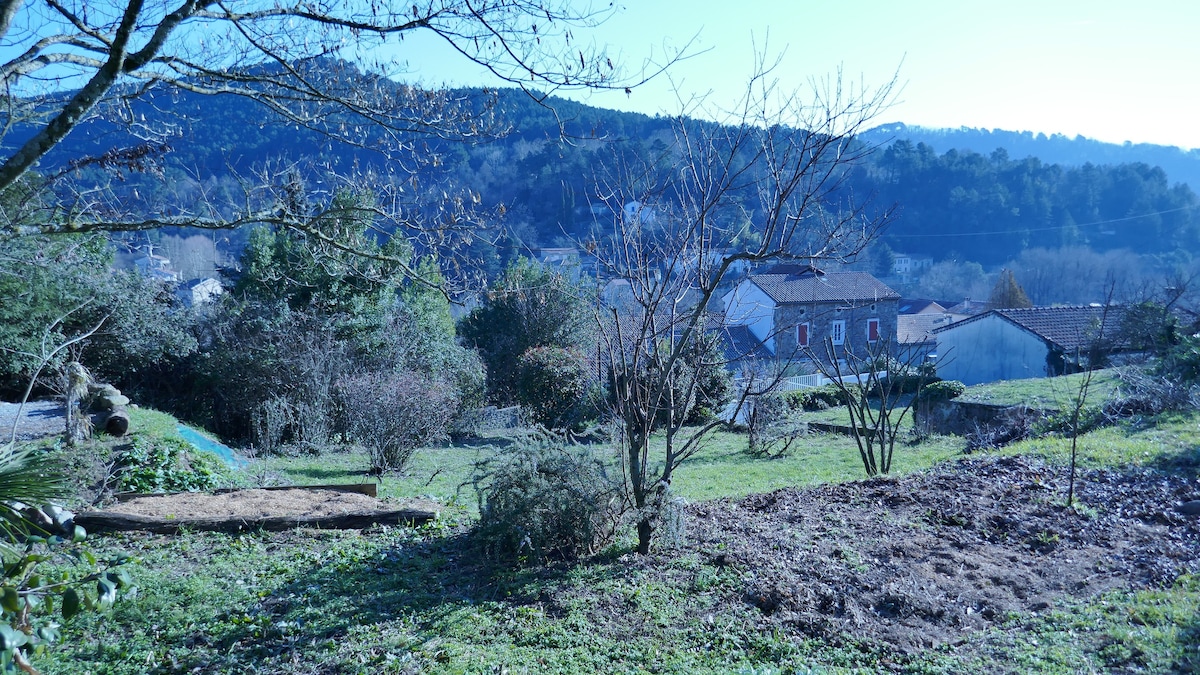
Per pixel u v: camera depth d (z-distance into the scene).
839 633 5.34
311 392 19.59
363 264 7.86
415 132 6.93
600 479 6.94
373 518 8.34
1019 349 31.62
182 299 24.33
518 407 21.61
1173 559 6.15
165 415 16.91
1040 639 5.07
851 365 14.39
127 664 5.29
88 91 5.16
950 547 6.86
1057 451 10.08
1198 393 13.23
